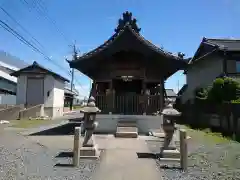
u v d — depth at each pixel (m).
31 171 5.19
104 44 11.54
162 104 11.62
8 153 6.98
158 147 7.76
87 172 5.18
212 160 6.47
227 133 12.20
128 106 11.78
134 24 11.85
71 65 11.59
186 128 14.55
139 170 5.36
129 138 9.41
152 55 11.30
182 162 5.48
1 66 33.81
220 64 18.64
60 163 5.87
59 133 11.34
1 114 19.16
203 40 22.30
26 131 12.23
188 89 26.23
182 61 11.18
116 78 12.02
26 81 23.61
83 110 6.40
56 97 25.38
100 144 8.20
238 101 12.74
